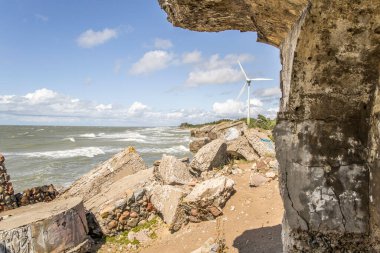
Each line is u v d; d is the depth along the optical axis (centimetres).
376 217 258
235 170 995
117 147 3559
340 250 276
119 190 891
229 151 1208
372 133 259
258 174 873
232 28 384
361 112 264
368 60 250
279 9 279
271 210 714
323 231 279
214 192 746
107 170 999
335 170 273
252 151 1205
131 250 704
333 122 270
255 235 620
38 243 610
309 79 265
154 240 721
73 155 2855
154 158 2436
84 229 702
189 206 738
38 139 5300
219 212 728
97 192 971
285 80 305
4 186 838
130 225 789
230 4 323
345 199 272
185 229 721
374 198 259
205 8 338
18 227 595
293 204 285
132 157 1041
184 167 949
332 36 246
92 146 3750
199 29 394
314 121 273
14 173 2039
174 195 771
